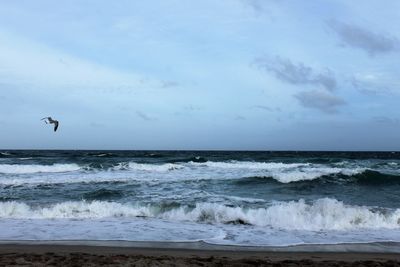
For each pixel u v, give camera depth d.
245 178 20.61
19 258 7.47
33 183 19.45
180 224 11.45
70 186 18.77
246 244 9.30
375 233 10.56
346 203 15.54
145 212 12.80
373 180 21.28
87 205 13.36
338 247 9.13
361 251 8.81
